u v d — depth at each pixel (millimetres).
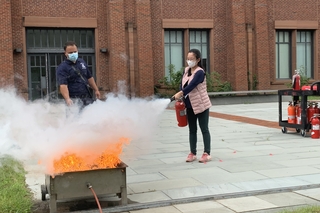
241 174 5918
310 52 26094
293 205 4516
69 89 5969
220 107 20312
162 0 22812
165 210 4449
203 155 6902
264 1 23812
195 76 6465
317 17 25578
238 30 23250
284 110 17688
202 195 4910
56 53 21141
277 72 25484
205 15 23594
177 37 23609
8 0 18984
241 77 23344
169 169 6371
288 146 8312
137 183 5539
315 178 5605
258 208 4438
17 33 20047
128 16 21844
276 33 25281
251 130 11094
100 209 4191
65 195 4258
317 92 9172
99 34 21688
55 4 20750
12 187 5094
